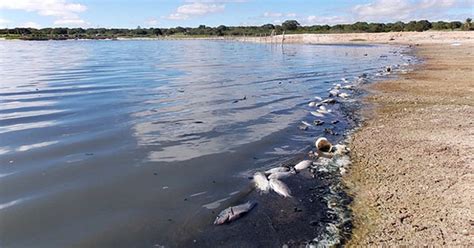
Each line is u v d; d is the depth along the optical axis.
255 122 14.81
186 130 13.38
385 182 8.93
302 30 152.38
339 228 7.14
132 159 10.54
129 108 16.58
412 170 9.48
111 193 8.58
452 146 11.14
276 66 37.59
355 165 10.24
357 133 13.49
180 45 104.88
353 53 59.81
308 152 11.52
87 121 14.23
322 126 14.56
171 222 7.49
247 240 6.91
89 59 48.66
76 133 12.67
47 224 7.30
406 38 105.00
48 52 65.81
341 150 11.40
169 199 8.40
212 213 7.87
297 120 15.34
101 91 21.20
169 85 23.73
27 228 7.15
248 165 10.44
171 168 10.03
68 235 6.98
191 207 8.09
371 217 7.40
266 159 10.92
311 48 79.12
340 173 9.77
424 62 40.25
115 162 10.28
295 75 29.81
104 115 15.20
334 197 8.41
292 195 8.59
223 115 15.71
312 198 8.43
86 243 6.76
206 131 13.35
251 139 12.64
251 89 22.50
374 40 110.94
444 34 100.38
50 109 16.22
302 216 7.67
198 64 40.03
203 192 8.77
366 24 141.00
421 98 19.61
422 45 78.62
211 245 6.78
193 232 7.17
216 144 12.03
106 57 53.06
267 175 9.74
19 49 76.00
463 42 79.88
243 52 65.44
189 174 9.70
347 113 16.81
